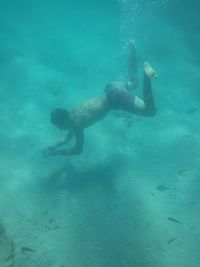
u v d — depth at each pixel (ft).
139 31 17.35
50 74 14.12
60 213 8.26
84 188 8.97
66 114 7.66
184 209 8.24
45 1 24.90
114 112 11.57
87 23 20.03
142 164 9.71
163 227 7.77
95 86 13.16
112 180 9.20
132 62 9.41
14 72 13.93
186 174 9.26
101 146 10.37
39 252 7.26
